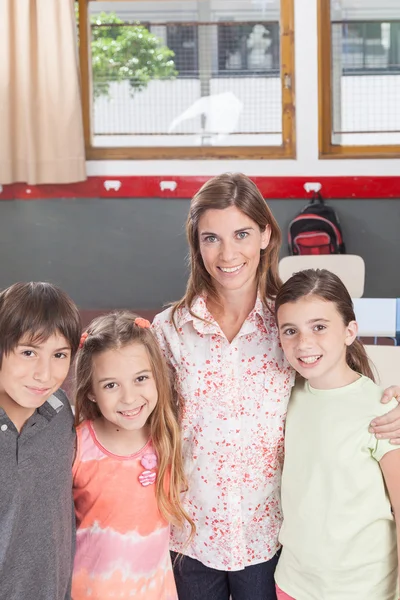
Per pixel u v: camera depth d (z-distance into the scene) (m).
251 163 4.90
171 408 1.59
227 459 1.58
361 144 4.93
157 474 1.55
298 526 1.52
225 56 4.94
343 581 1.48
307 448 1.53
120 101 5.00
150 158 4.95
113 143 5.01
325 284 1.51
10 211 5.03
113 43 4.95
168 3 4.91
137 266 5.08
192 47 4.95
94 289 5.11
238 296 1.60
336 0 4.83
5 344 1.34
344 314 1.52
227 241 1.51
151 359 1.53
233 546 1.59
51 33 4.63
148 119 5.00
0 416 1.31
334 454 1.49
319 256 3.31
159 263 5.06
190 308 1.58
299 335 1.50
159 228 5.02
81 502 1.56
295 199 4.91
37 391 1.35
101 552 1.55
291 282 1.53
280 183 4.89
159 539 1.57
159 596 1.57
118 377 1.50
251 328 1.58
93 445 1.54
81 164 4.78
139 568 1.55
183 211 5.00
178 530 1.64
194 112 4.99
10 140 4.77
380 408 1.49
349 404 1.51
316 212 4.77
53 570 1.38
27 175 4.83
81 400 1.56
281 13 4.81
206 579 1.64
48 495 1.37
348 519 1.47
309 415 1.54
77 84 4.70
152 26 4.94
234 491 1.58
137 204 5.00
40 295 1.37
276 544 1.63
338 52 4.88
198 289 1.60
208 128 5.00
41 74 4.69
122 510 1.54
